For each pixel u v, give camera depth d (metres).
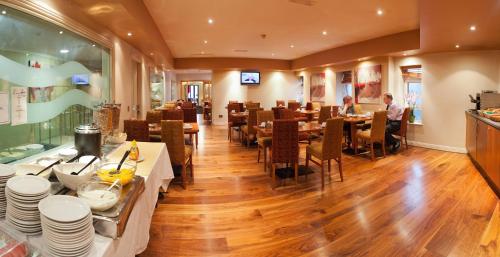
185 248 2.41
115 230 1.11
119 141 2.82
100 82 4.14
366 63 7.88
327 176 4.44
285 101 11.73
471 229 2.73
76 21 3.07
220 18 5.30
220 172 4.65
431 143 6.70
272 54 9.89
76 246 0.91
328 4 4.53
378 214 3.08
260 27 6.02
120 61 4.80
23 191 0.99
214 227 2.79
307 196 3.61
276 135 3.84
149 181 1.91
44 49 2.63
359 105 7.58
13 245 0.92
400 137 6.55
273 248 2.42
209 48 8.67
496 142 3.66
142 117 6.68
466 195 3.62
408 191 3.78
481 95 5.20
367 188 3.90
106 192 1.30
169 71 12.83
